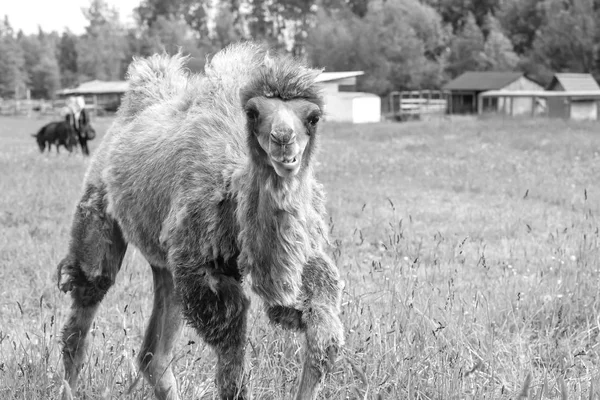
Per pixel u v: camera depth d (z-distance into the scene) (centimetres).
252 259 441
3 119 7056
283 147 405
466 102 7662
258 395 529
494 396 534
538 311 720
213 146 495
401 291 727
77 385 554
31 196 1509
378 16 8444
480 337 632
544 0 10438
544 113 6694
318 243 467
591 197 1559
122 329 690
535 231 1220
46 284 856
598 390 531
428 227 1252
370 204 1480
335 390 546
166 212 514
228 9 12075
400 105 7569
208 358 601
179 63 633
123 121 610
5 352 622
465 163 2272
